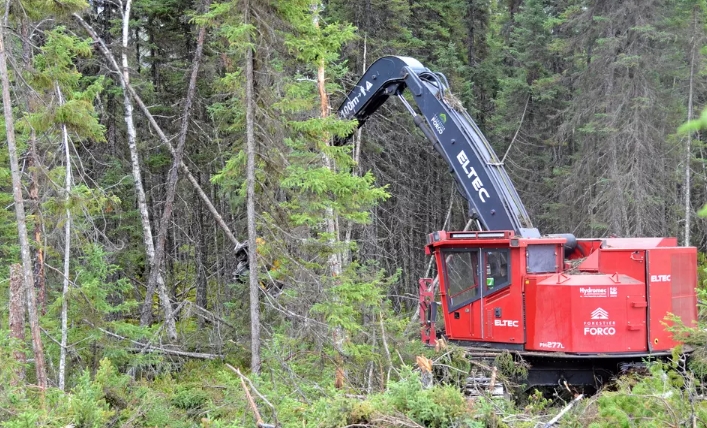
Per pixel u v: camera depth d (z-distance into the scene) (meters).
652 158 21.25
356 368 10.61
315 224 11.79
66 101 10.70
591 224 21.58
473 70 26.69
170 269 25.23
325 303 10.55
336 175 10.67
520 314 10.78
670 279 10.66
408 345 11.95
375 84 13.73
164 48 22.16
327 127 10.67
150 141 20.39
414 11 25.27
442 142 12.27
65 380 11.88
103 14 21.02
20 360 9.79
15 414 7.53
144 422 9.93
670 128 21.92
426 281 12.36
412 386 7.01
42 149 12.75
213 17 10.34
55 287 13.23
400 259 24.45
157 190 24.59
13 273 9.98
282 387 9.58
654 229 21.84
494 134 27.52
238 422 8.23
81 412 7.86
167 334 16.34
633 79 21.00
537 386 10.95
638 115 20.77
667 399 6.77
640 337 10.39
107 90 19.17
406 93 22.62
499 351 10.87
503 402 8.65
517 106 26.89
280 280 11.27
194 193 23.16
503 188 11.55
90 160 20.17
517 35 27.89
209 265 25.20
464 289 11.55
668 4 21.20
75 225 12.62
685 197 22.89
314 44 10.42
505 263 11.05
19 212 9.52
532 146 27.86
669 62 21.67
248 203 10.38
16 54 11.75
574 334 10.36
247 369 14.59
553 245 11.18
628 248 10.82
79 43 10.98
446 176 26.25
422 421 6.69
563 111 23.62
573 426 7.23
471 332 11.38
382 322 11.35
